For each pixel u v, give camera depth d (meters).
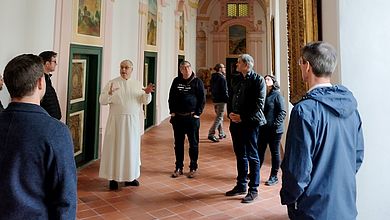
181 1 13.54
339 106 1.70
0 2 3.80
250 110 4.09
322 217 1.66
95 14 6.26
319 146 1.70
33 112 1.54
